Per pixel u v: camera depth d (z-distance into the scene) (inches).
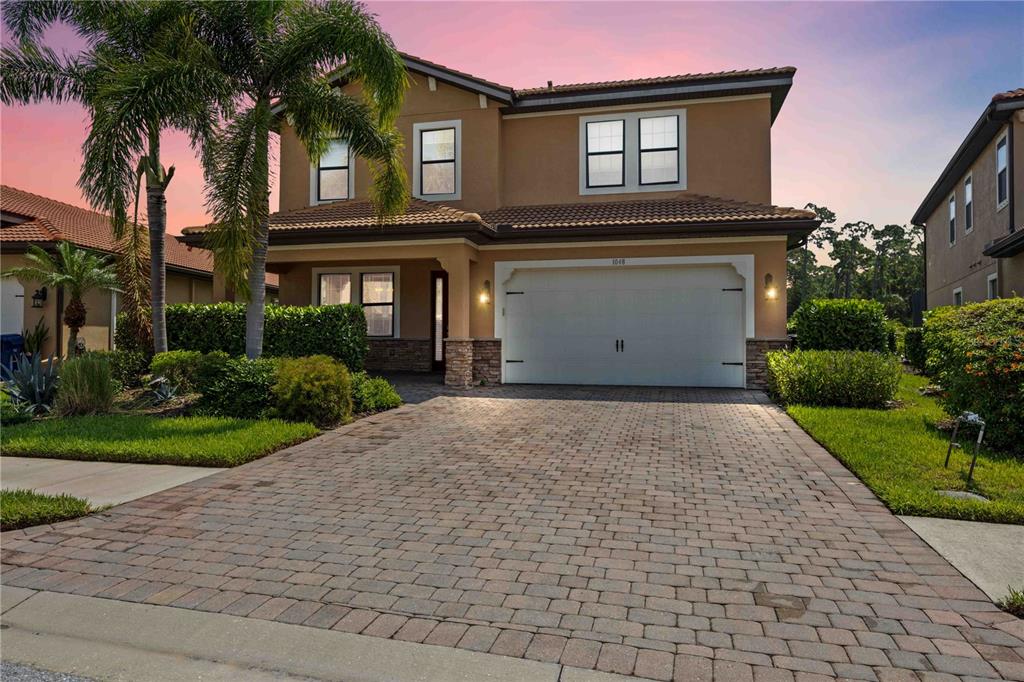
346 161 653.9
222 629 125.4
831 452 267.6
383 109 430.6
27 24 463.8
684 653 113.3
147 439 294.7
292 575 149.7
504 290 553.0
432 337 653.9
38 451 278.5
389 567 153.6
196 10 392.2
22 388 389.4
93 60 462.0
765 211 513.3
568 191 615.5
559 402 430.0
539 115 623.8
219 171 385.1
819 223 480.7
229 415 365.4
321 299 676.7
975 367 266.1
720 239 509.4
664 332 526.9
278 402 351.9
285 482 233.5
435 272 653.9
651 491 217.0
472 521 187.3
